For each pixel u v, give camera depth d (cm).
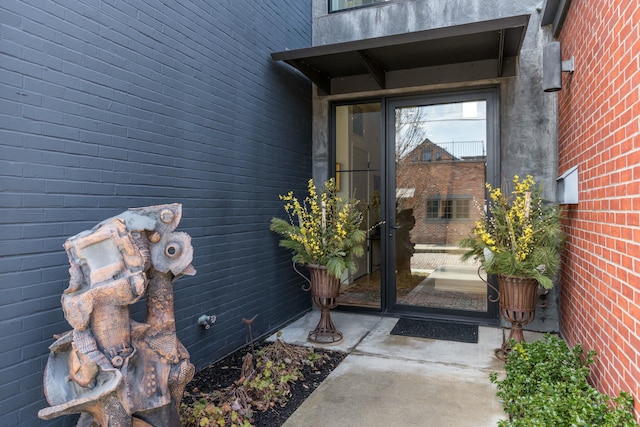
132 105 260
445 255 457
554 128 411
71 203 220
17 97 194
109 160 244
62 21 217
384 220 478
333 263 364
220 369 321
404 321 450
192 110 313
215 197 338
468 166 447
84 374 167
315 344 380
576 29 310
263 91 412
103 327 169
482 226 361
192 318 311
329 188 430
